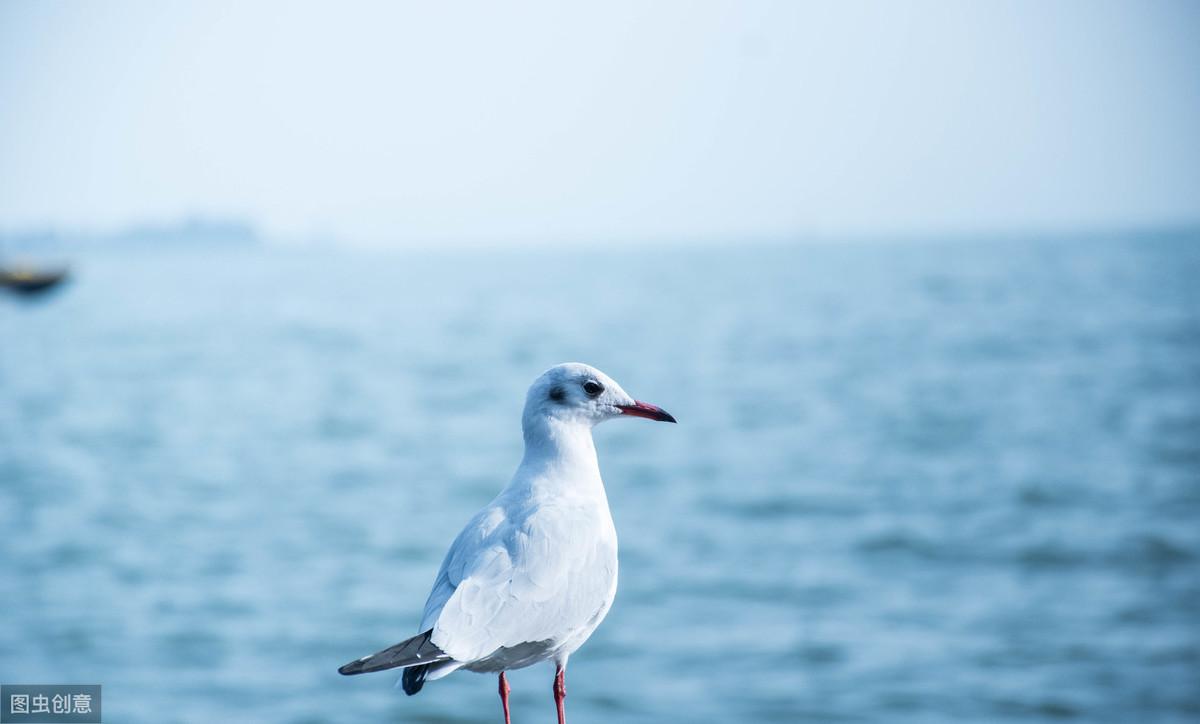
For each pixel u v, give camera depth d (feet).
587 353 310.24
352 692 75.61
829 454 162.40
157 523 126.00
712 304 515.91
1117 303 428.15
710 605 93.04
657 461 161.27
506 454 167.12
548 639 23.00
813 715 70.18
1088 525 118.32
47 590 100.12
